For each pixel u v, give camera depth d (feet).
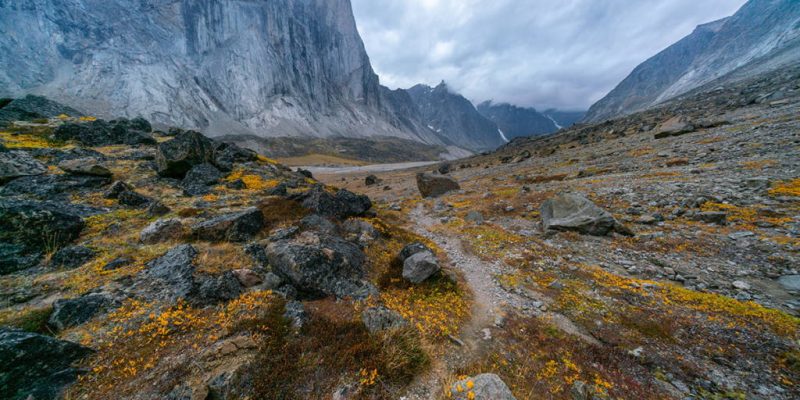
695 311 34.14
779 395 22.95
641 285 41.34
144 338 26.25
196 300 31.83
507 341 32.32
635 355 28.76
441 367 27.96
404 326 31.58
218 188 82.23
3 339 20.77
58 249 39.32
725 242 49.21
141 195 63.05
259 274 39.96
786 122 110.63
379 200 170.50
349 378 24.49
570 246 59.06
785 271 39.06
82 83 646.74
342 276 41.81
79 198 58.59
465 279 49.57
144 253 40.40
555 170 155.02
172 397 20.45
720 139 117.91
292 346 26.48
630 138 197.67
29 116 111.96
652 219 62.49
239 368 22.74
